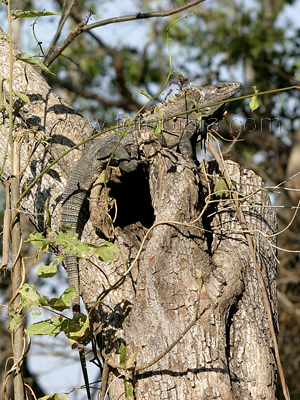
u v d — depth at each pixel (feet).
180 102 17.35
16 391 10.90
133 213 15.38
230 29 48.80
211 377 10.34
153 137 13.57
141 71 49.16
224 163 14.24
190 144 16.44
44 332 10.54
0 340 36.99
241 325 12.01
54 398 11.04
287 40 48.19
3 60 15.93
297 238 36.70
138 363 10.69
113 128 12.10
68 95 48.70
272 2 51.42
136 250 13.26
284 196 38.63
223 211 13.94
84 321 10.85
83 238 13.58
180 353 10.53
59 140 14.74
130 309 11.54
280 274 35.78
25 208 14.29
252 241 13.52
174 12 19.19
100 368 11.33
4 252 10.88
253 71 47.26
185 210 11.98
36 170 14.38
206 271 11.60
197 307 10.03
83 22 20.16
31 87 15.60
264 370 11.59
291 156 39.50
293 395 30.25
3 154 14.73
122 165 14.28
